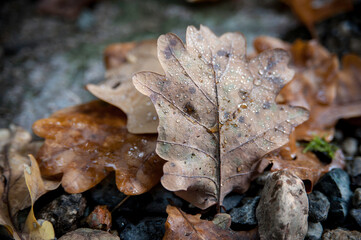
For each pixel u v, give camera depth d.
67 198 0.43
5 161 0.44
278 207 0.41
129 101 0.45
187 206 0.44
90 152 0.44
